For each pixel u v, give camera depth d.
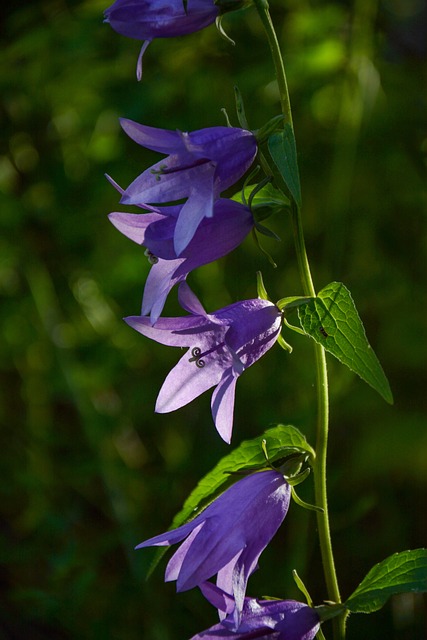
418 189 0.71
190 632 0.64
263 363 0.70
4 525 0.70
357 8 0.69
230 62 0.71
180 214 0.48
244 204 0.49
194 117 0.70
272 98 0.71
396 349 0.68
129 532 0.65
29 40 0.67
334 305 0.49
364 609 0.50
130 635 0.64
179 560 0.49
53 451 0.72
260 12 0.49
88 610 0.65
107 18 0.49
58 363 0.70
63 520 0.65
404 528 0.67
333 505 0.67
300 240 0.50
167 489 0.68
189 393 0.49
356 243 0.72
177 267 0.49
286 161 0.48
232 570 0.49
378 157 0.71
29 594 0.62
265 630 0.49
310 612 0.49
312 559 0.67
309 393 0.67
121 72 0.70
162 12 0.49
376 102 0.71
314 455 0.50
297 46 0.69
